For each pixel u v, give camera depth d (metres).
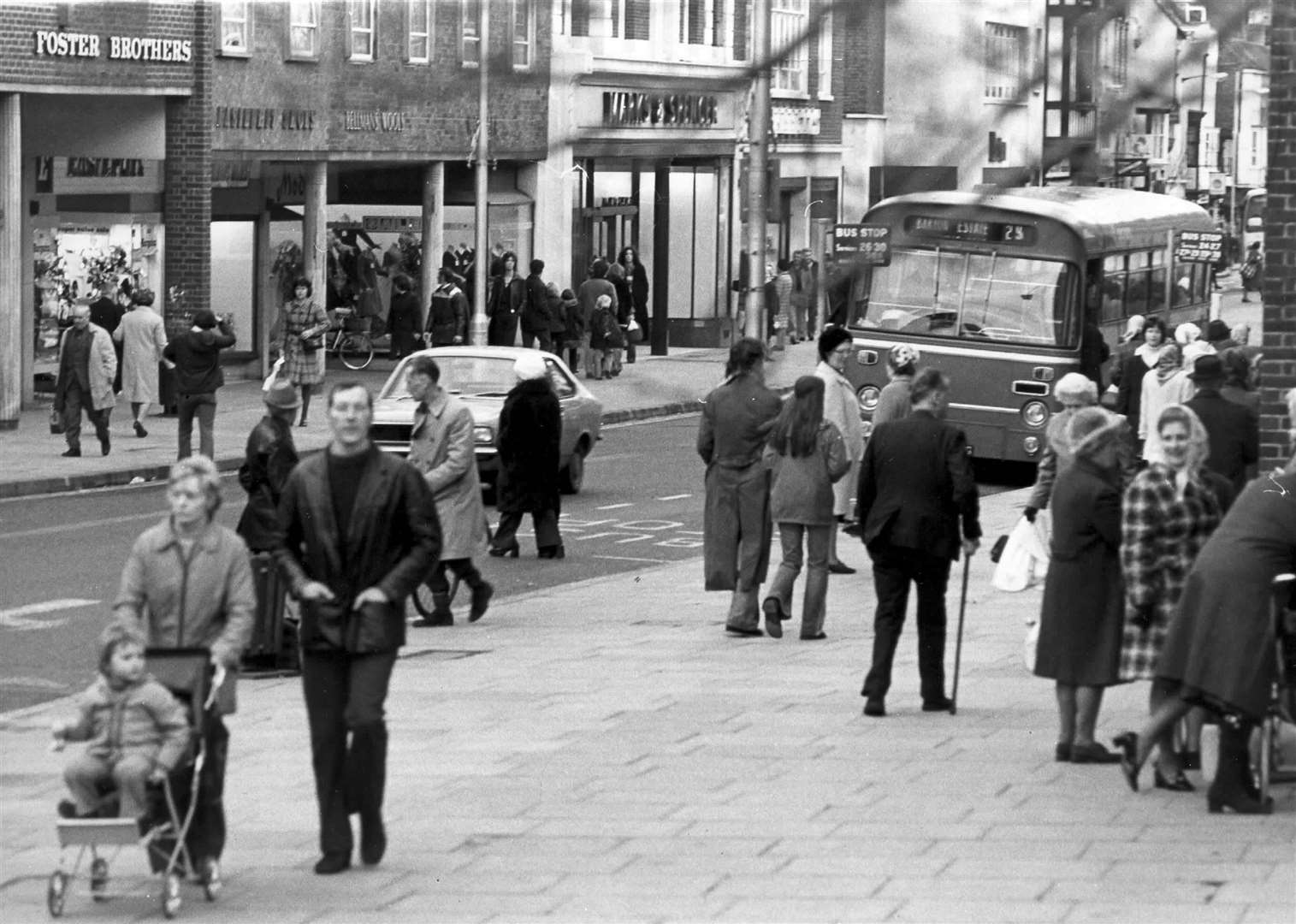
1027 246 41.12
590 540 32.72
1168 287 47.56
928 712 18.28
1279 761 14.87
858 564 30.00
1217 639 13.59
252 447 20.84
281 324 58.88
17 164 45.84
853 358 42.38
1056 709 18.39
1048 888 11.65
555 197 65.44
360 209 62.38
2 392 46.03
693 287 66.88
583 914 11.19
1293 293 20.92
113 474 39.09
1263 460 21.44
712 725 17.67
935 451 17.86
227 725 17.97
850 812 14.05
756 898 11.49
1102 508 15.52
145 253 52.09
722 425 23.03
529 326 59.53
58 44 46.16
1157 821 13.69
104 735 11.43
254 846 13.20
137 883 11.98
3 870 12.55
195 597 12.28
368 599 12.12
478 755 16.30
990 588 27.11
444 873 12.30
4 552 29.66
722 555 23.19
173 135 51.44
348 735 13.13
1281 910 11.03
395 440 35.88
